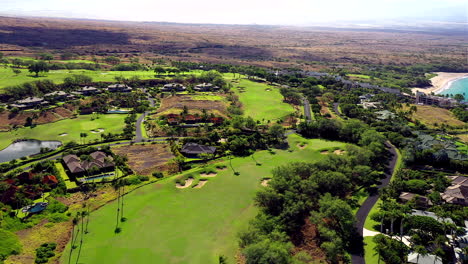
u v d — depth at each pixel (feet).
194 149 597.11
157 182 485.15
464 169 528.63
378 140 611.88
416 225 358.23
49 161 523.70
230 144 634.02
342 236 362.74
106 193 449.89
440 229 350.84
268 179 501.97
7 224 365.81
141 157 576.61
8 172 504.02
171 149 611.47
